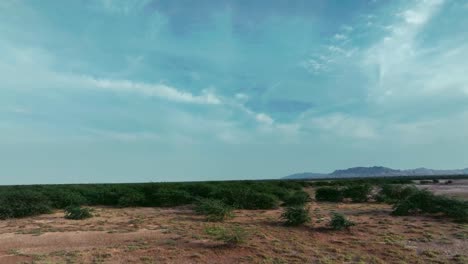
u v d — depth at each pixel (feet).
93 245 34.06
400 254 31.09
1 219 53.31
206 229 39.96
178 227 43.24
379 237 37.40
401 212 52.19
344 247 33.58
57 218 53.67
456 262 29.04
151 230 41.19
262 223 46.06
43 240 36.06
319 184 126.93
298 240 36.17
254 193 64.08
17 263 28.43
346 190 76.89
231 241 33.73
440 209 50.11
